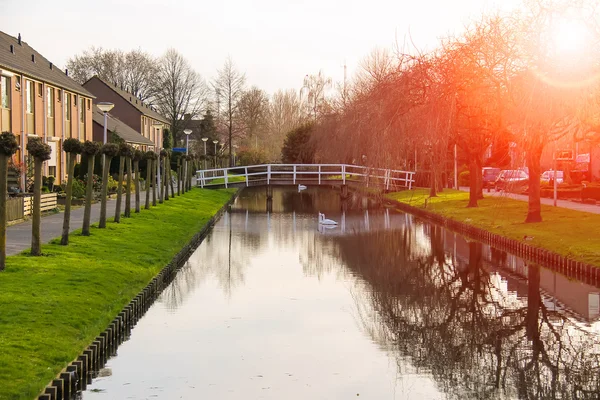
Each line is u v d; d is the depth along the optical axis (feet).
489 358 51.03
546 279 79.05
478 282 78.07
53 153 156.56
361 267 88.58
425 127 89.45
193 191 191.42
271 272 83.87
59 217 104.47
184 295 68.80
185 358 48.21
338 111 220.43
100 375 43.83
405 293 72.84
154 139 308.81
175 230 103.30
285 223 142.61
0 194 56.08
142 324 56.75
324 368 47.60
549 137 86.22
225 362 47.83
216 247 104.73
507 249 98.73
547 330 58.54
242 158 307.99
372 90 101.04
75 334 43.88
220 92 331.57
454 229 127.95
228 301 66.90
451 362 49.73
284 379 44.93
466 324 60.34
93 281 56.95
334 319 61.26
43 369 36.81
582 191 145.07
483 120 95.91
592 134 91.50
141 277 64.69
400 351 52.13
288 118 349.00
